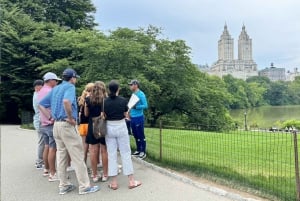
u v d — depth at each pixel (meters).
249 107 101.06
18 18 28.80
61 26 32.38
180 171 7.91
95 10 36.31
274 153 9.19
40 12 32.59
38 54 27.56
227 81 95.56
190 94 27.44
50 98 7.23
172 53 26.38
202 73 32.50
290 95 122.69
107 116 6.67
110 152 6.71
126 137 6.76
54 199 6.25
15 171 8.26
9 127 21.28
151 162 8.72
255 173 7.51
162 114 28.27
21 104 28.94
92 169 7.18
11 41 27.22
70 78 6.57
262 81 126.25
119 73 20.62
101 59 20.38
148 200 6.04
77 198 6.26
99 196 6.32
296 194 5.92
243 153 9.42
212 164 8.33
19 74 27.58
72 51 24.94
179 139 11.39
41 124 7.31
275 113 81.62
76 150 6.48
